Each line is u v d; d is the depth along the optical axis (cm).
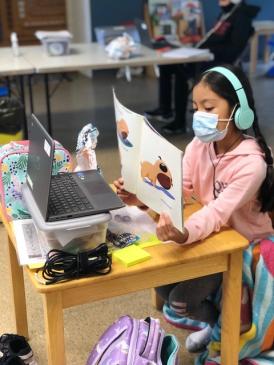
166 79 498
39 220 133
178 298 169
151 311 220
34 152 148
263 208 167
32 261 133
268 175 161
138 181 157
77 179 154
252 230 170
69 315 217
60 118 518
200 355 184
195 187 176
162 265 137
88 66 386
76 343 201
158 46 455
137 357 141
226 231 153
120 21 714
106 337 150
